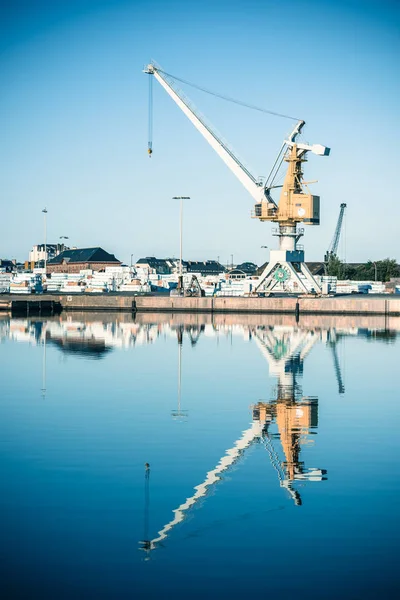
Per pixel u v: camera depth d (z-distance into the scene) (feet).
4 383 122.42
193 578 45.32
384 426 86.58
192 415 93.71
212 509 56.29
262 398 107.14
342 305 321.73
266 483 62.69
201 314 338.13
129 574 45.78
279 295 367.66
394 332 230.07
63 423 88.17
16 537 51.01
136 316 328.08
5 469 67.10
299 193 305.53
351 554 48.29
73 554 48.42
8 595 43.27
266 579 45.03
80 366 145.28
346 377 129.80
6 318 318.65
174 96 322.34
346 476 64.80
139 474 65.51
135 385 119.96
